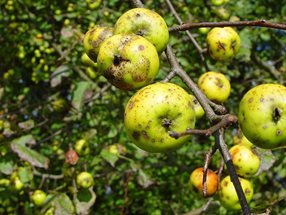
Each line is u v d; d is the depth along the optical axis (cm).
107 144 93
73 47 93
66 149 97
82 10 102
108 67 36
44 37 104
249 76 118
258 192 105
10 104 104
